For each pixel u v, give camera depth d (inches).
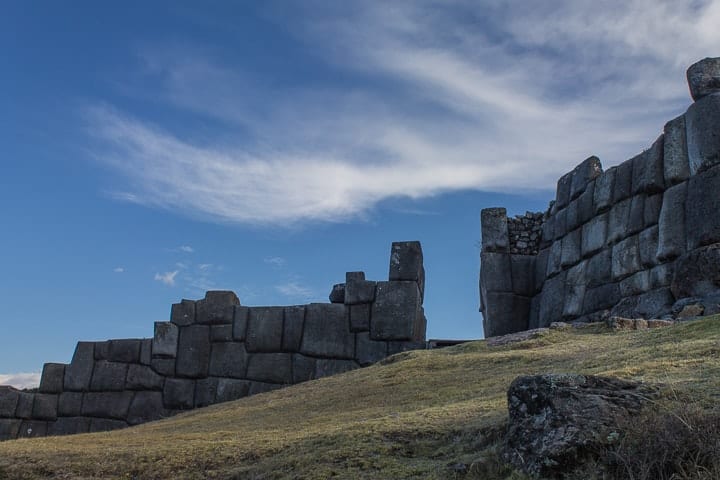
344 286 872.3
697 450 260.8
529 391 304.5
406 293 834.8
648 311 687.1
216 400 861.2
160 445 431.2
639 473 257.8
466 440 338.0
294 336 857.5
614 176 787.4
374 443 350.9
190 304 902.4
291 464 342.3
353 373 691.4
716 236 627.2
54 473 392.5
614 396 300.8
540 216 951.6
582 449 275.7
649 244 711.7
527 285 922.1
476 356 617.0
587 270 808.9
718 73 674.2
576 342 611.2
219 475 355.6
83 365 913.5
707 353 420.5
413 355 687.1
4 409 909.8
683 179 680.4
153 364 891.4
